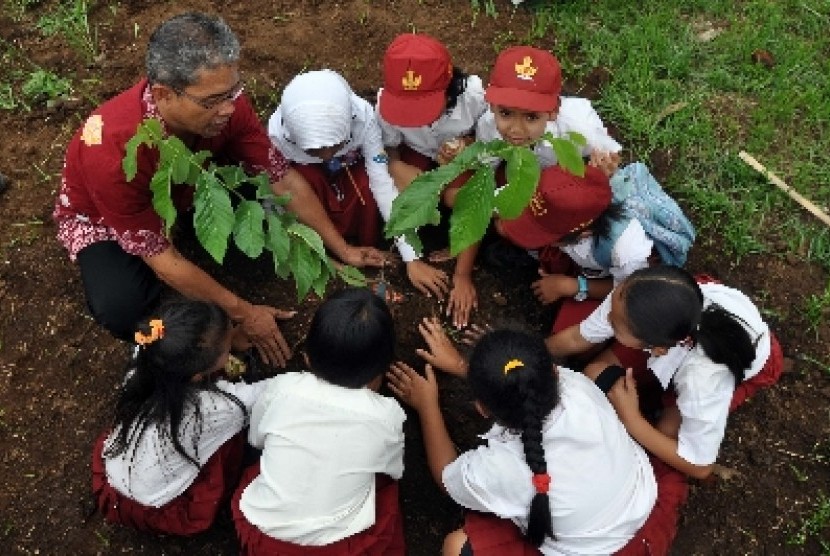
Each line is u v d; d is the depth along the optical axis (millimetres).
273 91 3795
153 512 2723
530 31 3984
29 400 3076
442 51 3051
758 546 2852
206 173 2080
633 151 3643
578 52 3957
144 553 2834
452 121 3266
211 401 2570
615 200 2980
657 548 2652
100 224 2951
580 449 2451
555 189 2762
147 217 2666
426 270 3328
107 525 2863
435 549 2885
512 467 2461
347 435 2480
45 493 2906
